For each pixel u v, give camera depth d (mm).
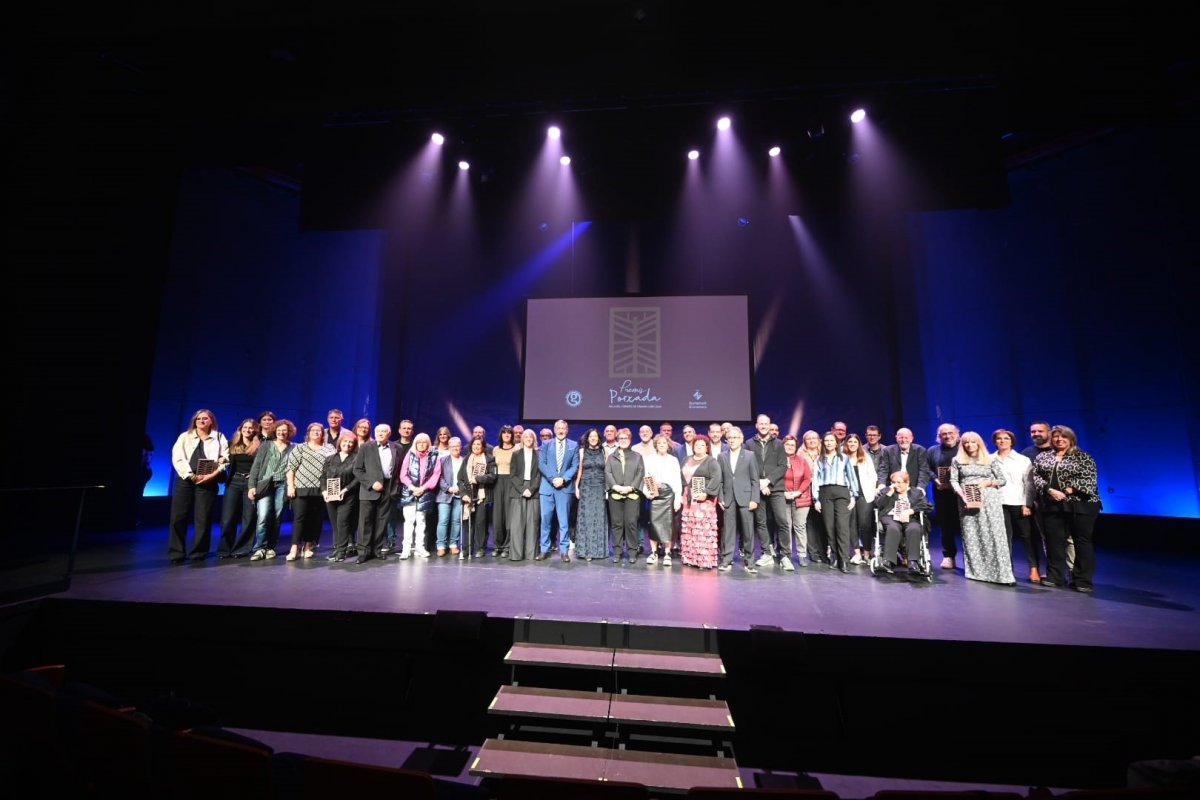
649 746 2912
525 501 5320
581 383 8242
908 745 2875
